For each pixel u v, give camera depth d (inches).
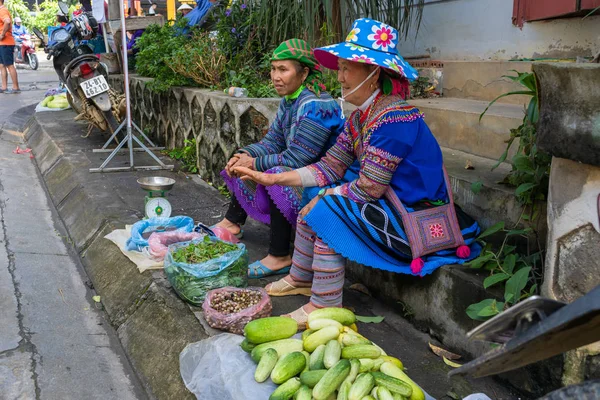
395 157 104.7
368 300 129.3
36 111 375.2
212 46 239.9
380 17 217.5
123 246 150.4
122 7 218.7
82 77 247.0
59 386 107.0
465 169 135.1
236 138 190.7
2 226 186.5
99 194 195.6
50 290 145.6
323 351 93.8
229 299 112.5
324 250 108.2
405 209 108.7
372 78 106.9
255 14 229.8
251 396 87.9
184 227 150.0
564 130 83.0
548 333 45.1
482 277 104.8
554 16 166.2
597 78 76.1
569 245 87.2
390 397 82.7
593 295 42.9
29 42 757.9
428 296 114.0
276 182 114.9
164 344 111.2
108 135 294.7
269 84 213.2
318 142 127.0
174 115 253.1
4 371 109.5
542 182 107.0
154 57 267.0
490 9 191.2
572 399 49.5
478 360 50.1
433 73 201.2
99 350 120.6
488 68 181.0
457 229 112.3
